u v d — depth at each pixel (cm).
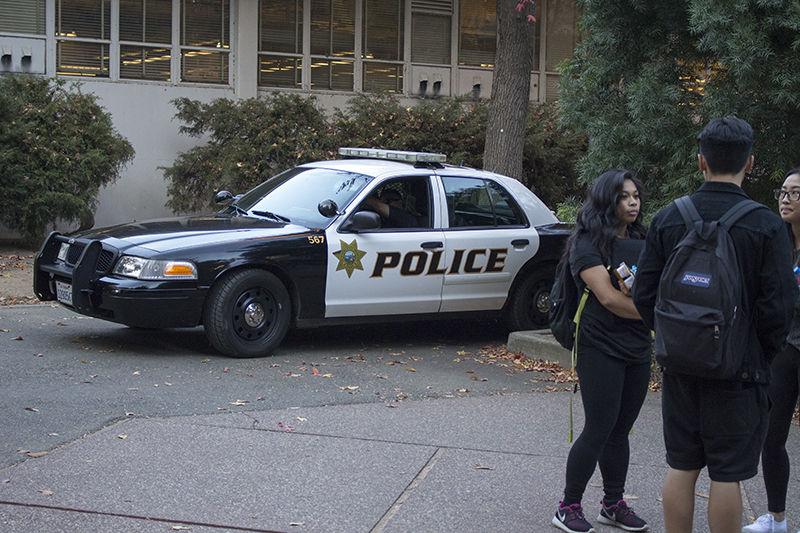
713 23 864
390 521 513
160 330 995
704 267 398
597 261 484
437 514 525
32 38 1789
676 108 938
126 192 1864
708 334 393
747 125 413
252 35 1931
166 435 639
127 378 787
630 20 983
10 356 847
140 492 538
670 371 414
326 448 626
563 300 505
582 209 502
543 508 539
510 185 1022
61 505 514
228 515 511
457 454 625
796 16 848
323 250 902
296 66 1992
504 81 1447
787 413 501
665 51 984
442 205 970
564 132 1827
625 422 510
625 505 518
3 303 1123
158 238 872
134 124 1866
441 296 965
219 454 606
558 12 2173
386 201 952
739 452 415
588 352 493
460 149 1795
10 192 1548
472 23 2123
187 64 1903
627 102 980
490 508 536
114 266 851
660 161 980
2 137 1553
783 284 403
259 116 1744
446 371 873
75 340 928
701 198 416
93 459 588
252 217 965
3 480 547
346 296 919
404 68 2072
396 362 901
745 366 408
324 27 2005
